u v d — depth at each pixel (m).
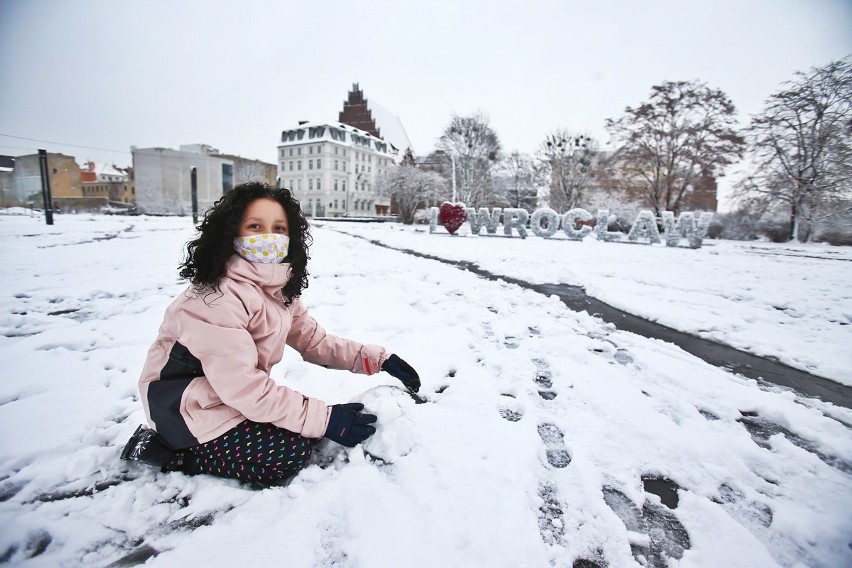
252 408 1.22
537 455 1.51
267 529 1.11
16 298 3.78
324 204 59.53
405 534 1.09
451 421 1.73
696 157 25.09
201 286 1.25
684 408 1.95
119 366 2.30
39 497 1.24
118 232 11.68
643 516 1.25
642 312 3.88
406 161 43.44
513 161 37.72
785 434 1.82
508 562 1.03
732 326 3.52
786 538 1.18
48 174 13.37
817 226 20.73
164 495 1.25
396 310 3.62
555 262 7.58
